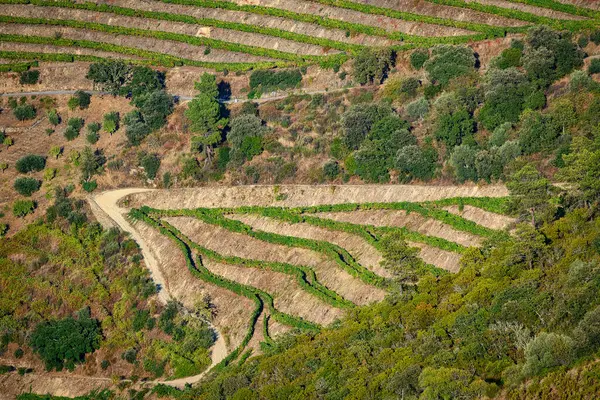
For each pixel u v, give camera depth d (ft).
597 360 510.58
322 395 577.02
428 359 561.43
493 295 596.70
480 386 520.83
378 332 613.93
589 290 549.95
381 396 553.64
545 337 524.52
